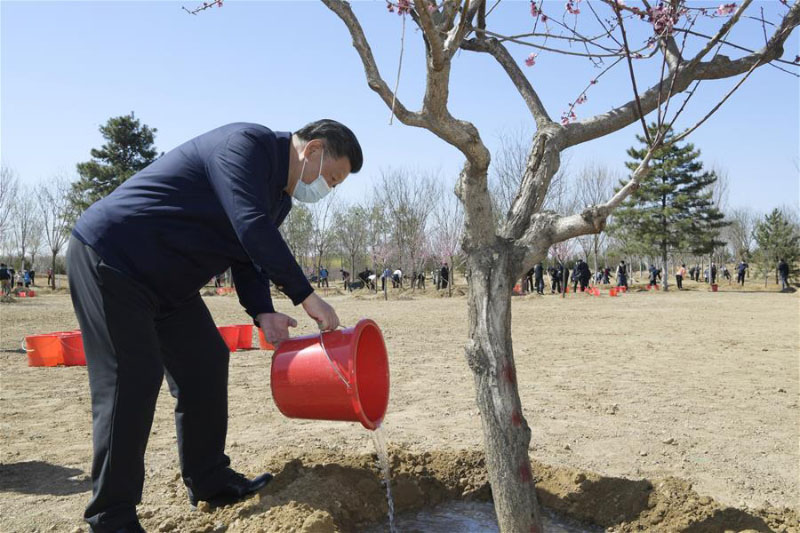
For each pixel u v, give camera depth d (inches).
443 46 110.3
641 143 1694.1
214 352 139.9
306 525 117.9
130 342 119.0
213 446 141.8
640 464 184.2
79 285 119.3
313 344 122.7
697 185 1697.8
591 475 151.7
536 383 317.1
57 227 1955.0
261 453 190.4
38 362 378.3
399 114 112.8
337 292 1621.6
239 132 122.6
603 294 1374.3
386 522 143.3
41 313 868.6
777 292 1499.8
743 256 2412.6
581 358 407.5
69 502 150.6
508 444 115.3
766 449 201.8
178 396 139.6
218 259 127.0
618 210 1711.4
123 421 118.6
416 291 1512.1
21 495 155.5
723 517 132.2
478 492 156.4
